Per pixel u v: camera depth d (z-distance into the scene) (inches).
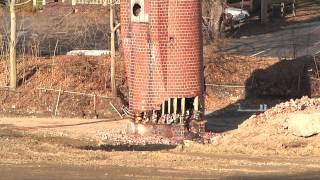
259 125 4116.6
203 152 3754.9
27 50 6486.2
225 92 5876.0
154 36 4345.5
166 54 4365.2
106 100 5428.2
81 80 5639.8
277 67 6048.2
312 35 7608.3
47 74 5708.7
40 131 4667.8
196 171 2997.0
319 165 3213.6
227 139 4072.3
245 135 4055.1
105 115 5339.6
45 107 5398.6
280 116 4099.4
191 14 4372.5
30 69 5777.6
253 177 2844.5
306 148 3737.7
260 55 6515.8
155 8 4323.3
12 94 5482.3
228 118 5290.4
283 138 3892.7
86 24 7381.9
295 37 7519.7
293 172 2987.2
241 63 6141.7
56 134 4557.1
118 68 5767.7
